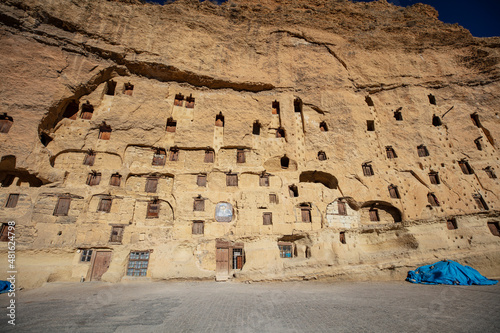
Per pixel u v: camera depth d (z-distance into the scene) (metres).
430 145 26.42
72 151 22.22
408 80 29.72
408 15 35.97
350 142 25.95
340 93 28.25
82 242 19.67
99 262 19.72
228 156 24.88
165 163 23.69
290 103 27.45
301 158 25.25
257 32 30.02
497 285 16.42
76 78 22.81
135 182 22.70
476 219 23.16
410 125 27.38
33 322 8.30
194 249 20.94
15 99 20.25
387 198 23.69
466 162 25.92
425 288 15.75
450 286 16.20
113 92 25.77
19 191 19.52
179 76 26.31
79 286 16.56
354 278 19.86
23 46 21.67
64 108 23.00
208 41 28.00
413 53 31.58
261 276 19.53
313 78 28.62
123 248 20.12
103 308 10.34
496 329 7.71
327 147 25.72
